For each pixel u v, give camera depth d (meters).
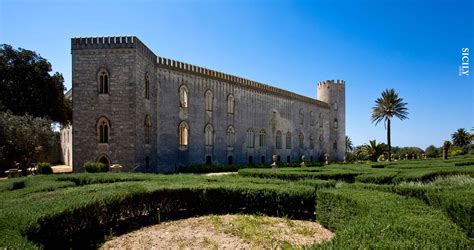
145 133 32.75
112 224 11.53
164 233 10.80
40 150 31.47
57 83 40.88
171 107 37.28
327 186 14.34
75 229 9.58
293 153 60.97
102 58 30.69
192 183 14.96
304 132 64.75
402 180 17.91
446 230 5.52
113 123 30.14
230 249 9.02
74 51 30.92
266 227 11.46
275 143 56.03
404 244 4.57
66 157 58.78
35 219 7.40
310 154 66.50
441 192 9.83
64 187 14.45
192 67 40.50
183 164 38.38
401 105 54.44
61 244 8.87
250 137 50.19
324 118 72.31
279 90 57.59
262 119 53.03
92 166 27.22
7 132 29.02
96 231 10.59
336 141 75.06
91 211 10.23
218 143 43.81
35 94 37.59
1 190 13.70
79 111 30.48
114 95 30.34
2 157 28.66
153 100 34.88
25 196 11.44
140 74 31.58
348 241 4.77
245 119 49.12
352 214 9.63
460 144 86.12
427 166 25.06
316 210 12.20
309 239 10.14
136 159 30.16
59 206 8.91
